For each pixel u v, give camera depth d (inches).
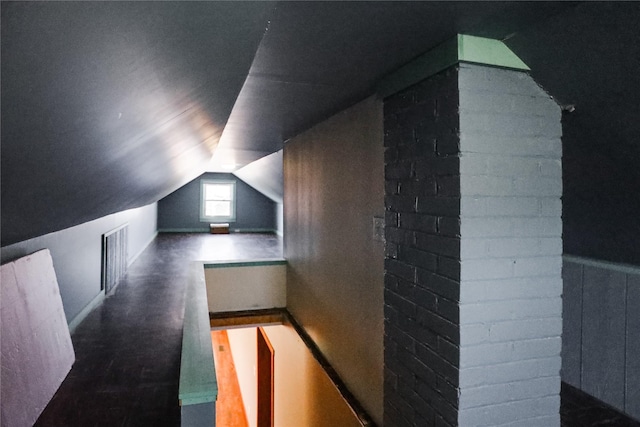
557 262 69.9
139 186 129.3
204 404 65.3
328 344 137.6
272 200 404.5
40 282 90.4
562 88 64.8
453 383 67.5
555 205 69.7
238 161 257.3
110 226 173.8
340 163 123.0
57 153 42.9
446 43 65.6
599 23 50.0
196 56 42.3
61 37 23.8
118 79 35.3
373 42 66.7
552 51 59.7
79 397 83.1
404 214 82.2
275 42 66.3
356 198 112.3
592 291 94.2
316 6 53.7
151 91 44.3
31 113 30.2
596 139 67.5
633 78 53.3
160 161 107.0
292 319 180.9
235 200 409.4
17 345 73.1
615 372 89.6
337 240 127.6
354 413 108.8
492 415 67.3
